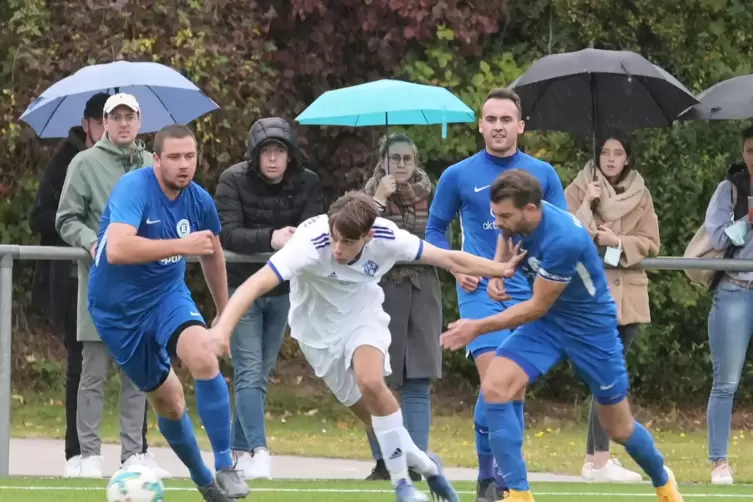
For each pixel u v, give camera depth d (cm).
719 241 3259
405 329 2912
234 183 3066
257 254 3031
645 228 3219
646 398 5269
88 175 2925
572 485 3031
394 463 2197
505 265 2202
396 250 2180
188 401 4794
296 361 5269
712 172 5169
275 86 4988
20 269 5078
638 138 5125
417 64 5044
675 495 2339
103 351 2986
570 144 5041
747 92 3372
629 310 3192
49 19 4831
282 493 2741
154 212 2258
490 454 2541
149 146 4562
